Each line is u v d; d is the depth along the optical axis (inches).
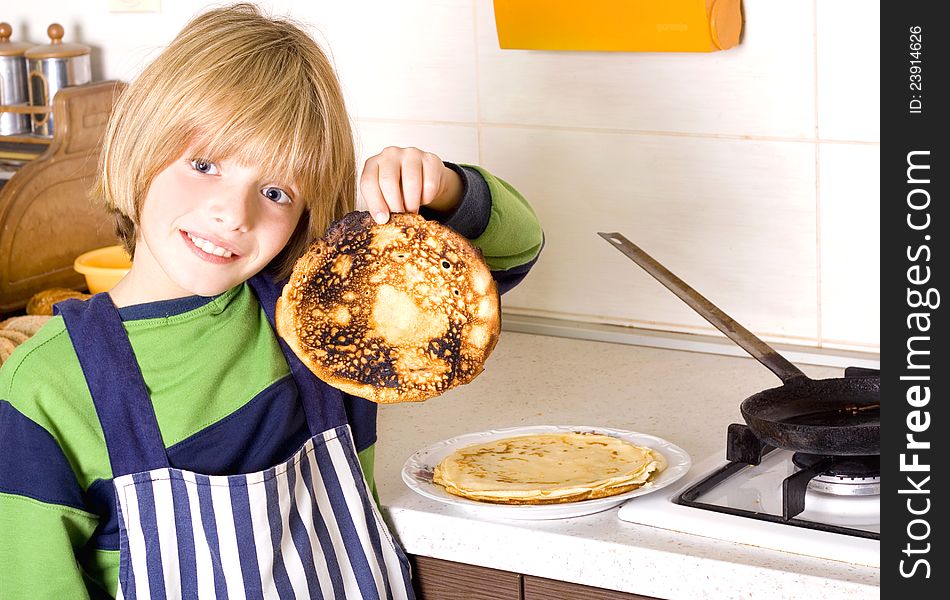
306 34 42.8
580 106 62.1
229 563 40.6
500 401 55.2
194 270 39.7
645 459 44.7
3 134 76.4
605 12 57.7
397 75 67.1
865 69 54.9
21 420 39.6
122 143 40.7
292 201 40.8
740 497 42.8
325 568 42.6
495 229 44.8
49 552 39.2
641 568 39.3
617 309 64.1
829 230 57.4
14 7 78.7
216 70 39.3
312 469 43.4
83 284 74.1
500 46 61.8
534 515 41.8
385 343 41.1
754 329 60.5
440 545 43.3
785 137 57.3
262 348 43.6
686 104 59.3
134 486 40.3
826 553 37.7
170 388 41.2
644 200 61.7
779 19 56.1
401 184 41.1
